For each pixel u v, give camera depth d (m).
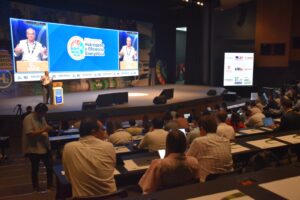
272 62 16.48
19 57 10.85
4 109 8.20
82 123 2.46
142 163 2.94
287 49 16.09
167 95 10.28
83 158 2.33
